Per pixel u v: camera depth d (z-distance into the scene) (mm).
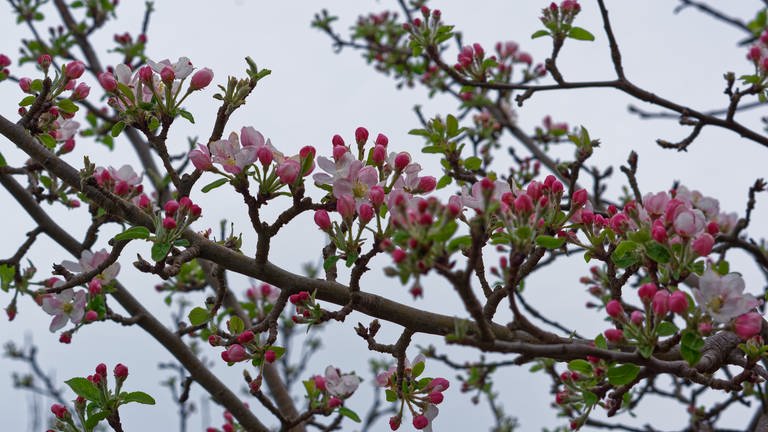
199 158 3113
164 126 3459
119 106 3502
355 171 3074
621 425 5988
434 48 5566
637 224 3182
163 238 3209
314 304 3244
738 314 2645
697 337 2652
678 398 6215
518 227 2684
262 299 5914
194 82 3451
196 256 3314
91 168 3600
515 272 2656
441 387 3340
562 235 3312
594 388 3205
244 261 3373
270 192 3139
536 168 7566
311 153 3090
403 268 2373
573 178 4648
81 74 3914
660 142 5211
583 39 5191
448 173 4805
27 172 4387
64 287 3412
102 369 3666
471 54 5648
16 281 4891
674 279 2859
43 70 3797
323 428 4520
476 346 2506
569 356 2703
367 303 3283
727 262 3406
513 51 7648
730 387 2943
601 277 5914
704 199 4238
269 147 3143
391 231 3045
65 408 3748
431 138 4902
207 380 4906
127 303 4863
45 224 5004
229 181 3125
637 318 2781
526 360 2881
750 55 5023
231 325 3512
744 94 4996
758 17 5906
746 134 5098
